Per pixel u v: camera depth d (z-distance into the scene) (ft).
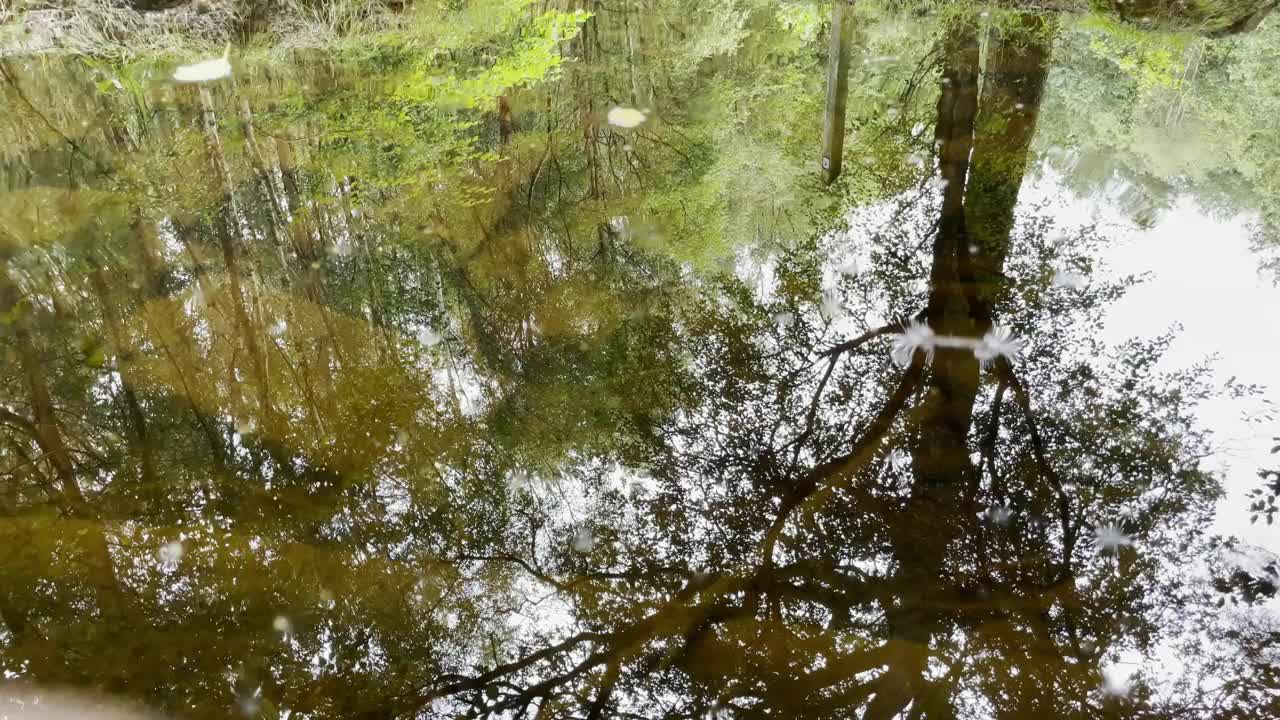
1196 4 16.16
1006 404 7.64
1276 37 15.93
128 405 8.37
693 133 14.25
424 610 6.06
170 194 12.50
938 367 8.23
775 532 6.48
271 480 7.36
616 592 6.05
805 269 10.19
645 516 6.75
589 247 10.96
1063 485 6.68
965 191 11.73
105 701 5.39
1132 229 10.61
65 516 6.92
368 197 12.42
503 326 9.46
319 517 6.92
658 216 11.64
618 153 13.56
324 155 13.69
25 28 16.63
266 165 13.37
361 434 7.88
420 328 9.53
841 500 6.72
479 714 5.24
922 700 5.02
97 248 11.02
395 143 14.12
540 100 15.67
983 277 9.62
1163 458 6.83
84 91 15.76
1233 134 13.05
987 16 17.51
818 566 6.09
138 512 7.04
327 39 17.58
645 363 8.70
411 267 10.73
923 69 15.84
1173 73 15.15
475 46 17.84
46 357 9.02
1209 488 6.50
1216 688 4.95
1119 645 5.28
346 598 6.19
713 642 5.54
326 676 5.58
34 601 6.13
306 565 6.45
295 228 11.59
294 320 9.69
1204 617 5.45
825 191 12.07
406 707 5.35
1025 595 5.69
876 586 5.86
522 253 10.89
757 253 10.63
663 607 5.85
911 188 12.00
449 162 13.39
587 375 8.60
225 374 8.82
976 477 6.80
